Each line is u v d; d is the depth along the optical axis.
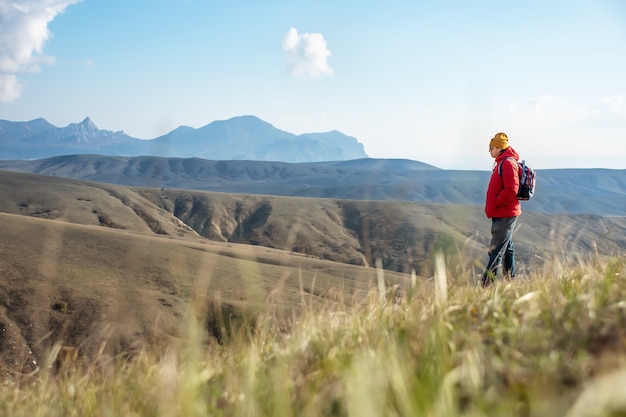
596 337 2.11
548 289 3.35
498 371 1.97
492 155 8.26
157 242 50.91
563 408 1.41
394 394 1.70
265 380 2.62
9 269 64.25
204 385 2.77
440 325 2.42
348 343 3.01
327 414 2.01
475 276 3.63
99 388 3.60
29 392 3.85
